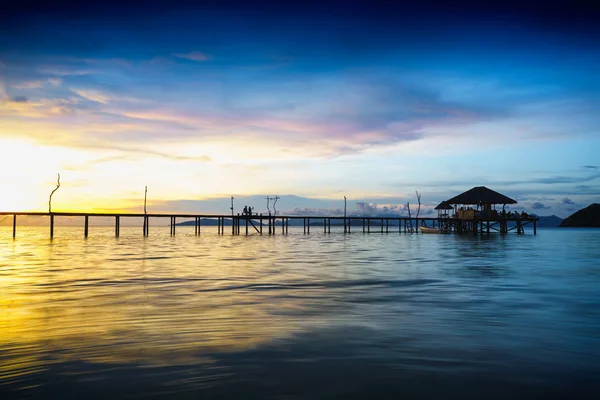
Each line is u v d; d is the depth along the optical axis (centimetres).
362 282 1778
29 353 776
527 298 1385
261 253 3591
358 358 752
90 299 1354
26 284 1694
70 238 6969
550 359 752
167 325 997
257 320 1052
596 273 2117
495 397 595
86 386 625
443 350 801
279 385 631
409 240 6278
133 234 9250
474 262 2738
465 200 7281
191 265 2503
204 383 638
